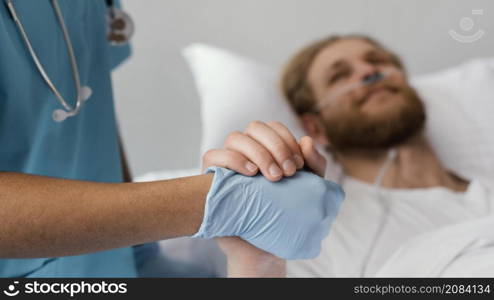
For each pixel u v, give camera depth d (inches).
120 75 71.1
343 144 60.4
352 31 74.9
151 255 43.4
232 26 73.2
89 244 22.2
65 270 35.5
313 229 24.8
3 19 27.2
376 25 74.9
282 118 63.2
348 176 59.1
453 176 60.0
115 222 21.8
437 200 53.3
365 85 60.3
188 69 72.2
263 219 24.1
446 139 63.1
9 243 21.3
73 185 22.5
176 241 44.8
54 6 30.6
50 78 31.1
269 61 75.8
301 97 63.6
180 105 73.3
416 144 60.5
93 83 37.0
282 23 74.0
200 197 23.2
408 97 60.0
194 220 23.2
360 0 73.4
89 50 35.6
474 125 63.5
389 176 57.9
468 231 38.0
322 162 27.0
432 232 40.0
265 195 23.9
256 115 62.3
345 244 47.6
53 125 32.5
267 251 26.8
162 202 22.5
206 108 64.0
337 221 50.3
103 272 38.5
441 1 73.4
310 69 64.1
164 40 71.4
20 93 29.0
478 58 75.7
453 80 68.4
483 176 59.4
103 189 22.5
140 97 72.4
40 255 22.2
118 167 40.3
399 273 36.8
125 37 38.4
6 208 21.1
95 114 37.5
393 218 50.9
